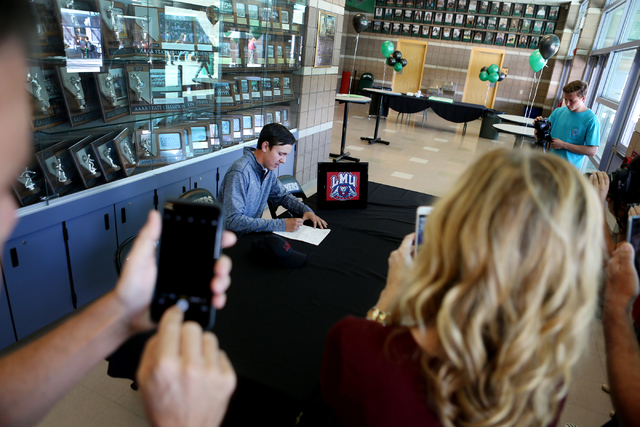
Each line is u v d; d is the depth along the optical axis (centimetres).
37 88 192
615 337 82
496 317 52
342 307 153
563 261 50
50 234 210
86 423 178
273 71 379
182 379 32
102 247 241
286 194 246
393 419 60
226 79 326
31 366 39
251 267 174
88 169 227
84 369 41
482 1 1195
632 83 455
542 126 369
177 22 269
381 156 687
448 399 55
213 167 319
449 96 1168
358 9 1207
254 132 371
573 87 362
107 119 233
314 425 111
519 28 1183
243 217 208
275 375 119
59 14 198
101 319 42
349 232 218
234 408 123
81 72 215
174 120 285
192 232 52
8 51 19
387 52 1035
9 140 20
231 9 317
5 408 38
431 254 58
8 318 200
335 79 483
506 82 1241
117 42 231
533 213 50
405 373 60
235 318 142
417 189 537
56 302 222
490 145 847
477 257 51
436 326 57
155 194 271
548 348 52
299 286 164
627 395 74
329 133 504
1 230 24
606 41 755
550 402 58
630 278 85
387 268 184
